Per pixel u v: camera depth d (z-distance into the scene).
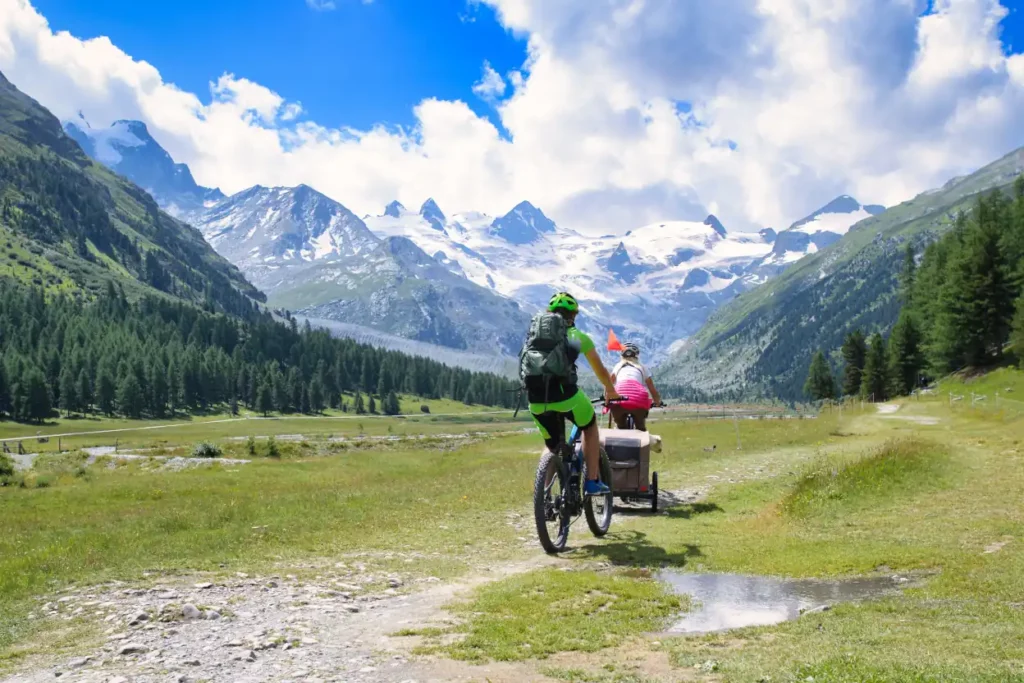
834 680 4.80
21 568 10.17
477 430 154.25
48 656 6.28
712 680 5.16
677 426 45.44
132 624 7.21
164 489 28.52
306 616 7.54
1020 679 4.57
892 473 16.02
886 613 7.00
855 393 141.75
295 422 185.12
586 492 10.23
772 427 40.72
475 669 5.68
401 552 11.29
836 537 11.48
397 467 42.66
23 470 48.09
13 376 198.25
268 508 16.08
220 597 8.40
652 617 7.27
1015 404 49.59
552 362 9.22
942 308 96.69
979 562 8.87
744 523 13.38
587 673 5.47
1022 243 96.31
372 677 5.53
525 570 9.74
